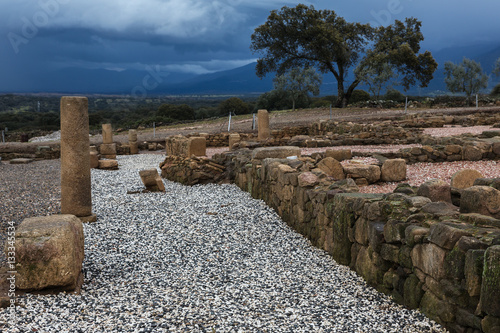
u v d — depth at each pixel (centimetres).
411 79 4675
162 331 469
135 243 852
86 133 986
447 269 445
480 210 514
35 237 553
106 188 1505
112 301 556
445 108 3816
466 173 791
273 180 1118
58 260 557
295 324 489
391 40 4603
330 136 2186
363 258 638
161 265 728
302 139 2183
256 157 1394
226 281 651
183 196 1341
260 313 522
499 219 495
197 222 1009
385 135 2081
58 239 558
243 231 941
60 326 473
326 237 787
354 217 676
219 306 546
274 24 4522
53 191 1407
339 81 4859
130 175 1836
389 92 5388
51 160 2502
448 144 1458
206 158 1593
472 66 4903
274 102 5969
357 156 1528
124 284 634
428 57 4472
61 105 962
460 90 4950
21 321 480
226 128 3538
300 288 616
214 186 1509
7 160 2694
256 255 787
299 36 4453
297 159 1284
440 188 618
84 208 1000
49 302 536
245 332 468
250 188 1344
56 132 4584
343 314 514
